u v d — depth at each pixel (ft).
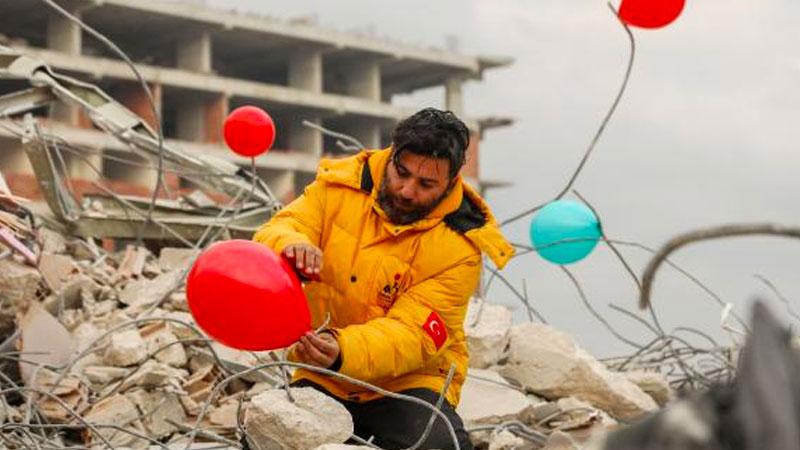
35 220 28.25
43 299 24.77
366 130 180.04
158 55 173.78
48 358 21.52
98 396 20.90
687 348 22.58
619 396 20.76
